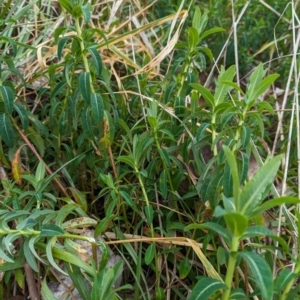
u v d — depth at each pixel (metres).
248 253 0.98
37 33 2.45
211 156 1.89
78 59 1.68
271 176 0.97
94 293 1.19
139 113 2.01
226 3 2.87
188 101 2.09
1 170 1.79
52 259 1.30
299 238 1.19
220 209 0.88
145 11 2.79
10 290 1.58
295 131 2.03
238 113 1.48
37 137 1.83
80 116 1.80
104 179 1.53
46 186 1.67
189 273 1.56
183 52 2.46
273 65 2.86
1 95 1.65
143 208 1.68
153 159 1.65
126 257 1.65
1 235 1.32
